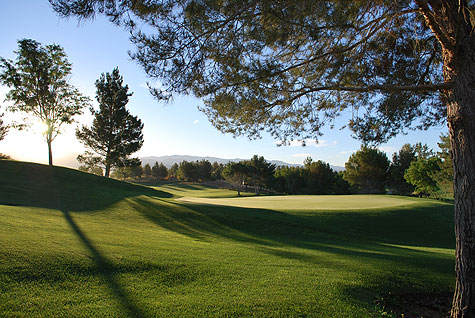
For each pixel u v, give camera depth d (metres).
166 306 3.97
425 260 7.75
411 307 4.74
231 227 12.16
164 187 62.91
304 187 56.53
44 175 19.56
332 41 5.62
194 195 49.38
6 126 30.20
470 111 3.87
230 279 5.17
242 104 5.98
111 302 3.96
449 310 4.65
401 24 5.45
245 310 4.02
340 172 60.59
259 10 4.70
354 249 9.36
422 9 4.13
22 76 24.45
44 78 24.92
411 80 6.07
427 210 16.59
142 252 6.21
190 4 4.30
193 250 7.04
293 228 12.67
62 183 18.12
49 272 4.60
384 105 6.42
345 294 4.83
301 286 5.03
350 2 4.68
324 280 5.42
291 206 17.58
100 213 11.86
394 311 4.52
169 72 4.72
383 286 5.39
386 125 6.76
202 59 4.87
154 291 4.44
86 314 3.60
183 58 4.73
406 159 50.19
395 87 4.36
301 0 4.37
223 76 5.35
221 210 14.63
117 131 39.38
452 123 4.08
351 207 17.02
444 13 4.01
